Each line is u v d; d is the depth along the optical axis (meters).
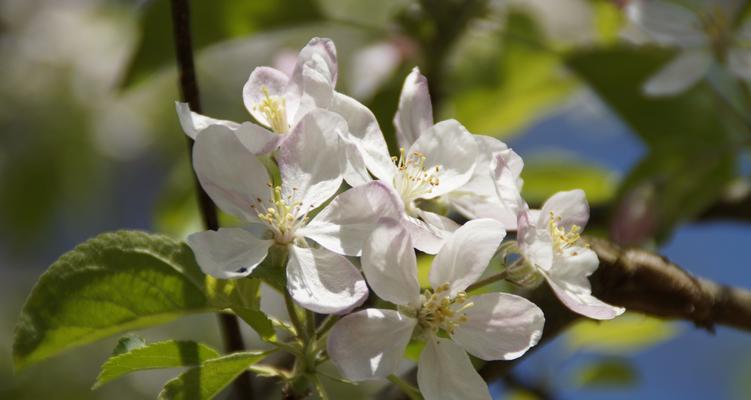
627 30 0.61
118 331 0.41
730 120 0.58
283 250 0.40
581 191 0.42
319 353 0.40
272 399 0.49
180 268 0.41
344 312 0.39
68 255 0.41
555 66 0.62
